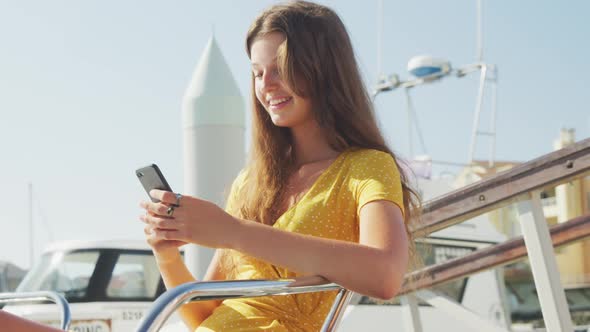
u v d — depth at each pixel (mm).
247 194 2562
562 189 27781
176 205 2008
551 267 3051
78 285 7527
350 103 2432
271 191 2496
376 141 2441
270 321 2191
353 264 1958
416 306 3686
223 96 5488
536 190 3088
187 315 2465
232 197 2686
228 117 5504
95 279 7535
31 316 7090
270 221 2473
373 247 2002
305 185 2418
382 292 1963
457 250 7887
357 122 2434
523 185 3090
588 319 17375
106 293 7523
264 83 2410
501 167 21266
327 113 2420
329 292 2260
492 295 7906
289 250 1974
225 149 5496
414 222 2641
